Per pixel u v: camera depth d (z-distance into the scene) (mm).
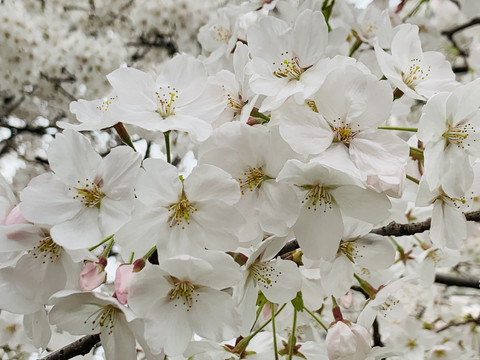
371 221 191
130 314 169
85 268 180
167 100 198
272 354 224
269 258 194
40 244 185
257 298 213
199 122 192
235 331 177
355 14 336
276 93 194
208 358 206
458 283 434
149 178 178
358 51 348
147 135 483
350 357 206
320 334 313
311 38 201
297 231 191
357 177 177
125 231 179
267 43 203
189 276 175
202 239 179
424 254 314
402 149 182
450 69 224
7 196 195
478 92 196
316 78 191
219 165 187
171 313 177
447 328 406
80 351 208
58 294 173
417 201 206
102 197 182
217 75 214
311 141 181
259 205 186
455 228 213
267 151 186
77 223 179
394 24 344
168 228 179
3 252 187
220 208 177
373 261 226
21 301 184
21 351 366
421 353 309
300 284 200
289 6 302
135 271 177
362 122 186
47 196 180
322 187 189
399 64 220
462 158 200
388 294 222
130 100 196
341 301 250
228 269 172
